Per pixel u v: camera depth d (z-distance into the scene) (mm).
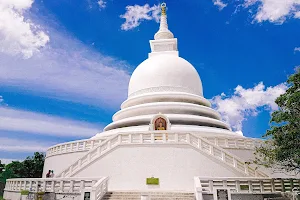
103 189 20250
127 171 24250
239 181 21172
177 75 41812
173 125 33406
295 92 18688
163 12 54750
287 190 20781
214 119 37281
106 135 34531
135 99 40156
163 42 48719
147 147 24922
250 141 31031
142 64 45000
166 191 21156
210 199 18047
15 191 26328
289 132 18438
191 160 24109
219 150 24688
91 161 25016
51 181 22906
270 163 21609
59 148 35375
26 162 47219
